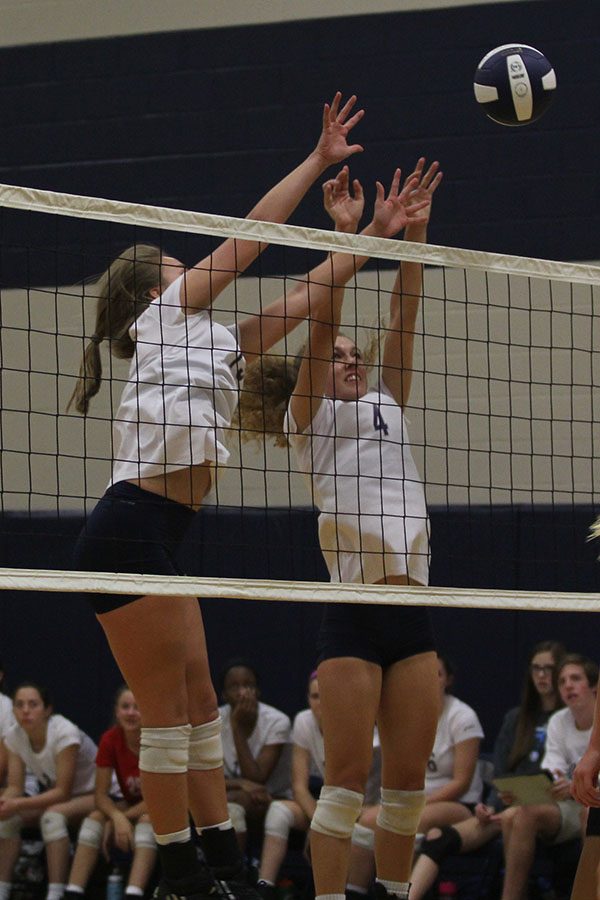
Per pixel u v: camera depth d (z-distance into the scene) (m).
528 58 10.38
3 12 19.81
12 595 18.77
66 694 18.47
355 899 11.34
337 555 8.89
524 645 17.39
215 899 7.72
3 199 7.64
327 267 8.78
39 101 19.58
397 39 18.58
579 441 17.31
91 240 18.92
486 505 17.45
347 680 8.30
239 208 18.84
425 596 8.24
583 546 17.02
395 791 8.53
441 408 17.67
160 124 19.20
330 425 8.98
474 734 15.41
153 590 7.44
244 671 16.31
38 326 18.94
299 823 15.41
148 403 7.82
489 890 14.77
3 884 15.87
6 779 16.70
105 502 7.80
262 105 18.92
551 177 17.97
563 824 14.20
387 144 18.47
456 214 18.20
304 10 18.89
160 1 19.34
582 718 14.47
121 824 15.37
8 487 18.69
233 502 18.09
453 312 17.78
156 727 7.62
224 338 8.11
